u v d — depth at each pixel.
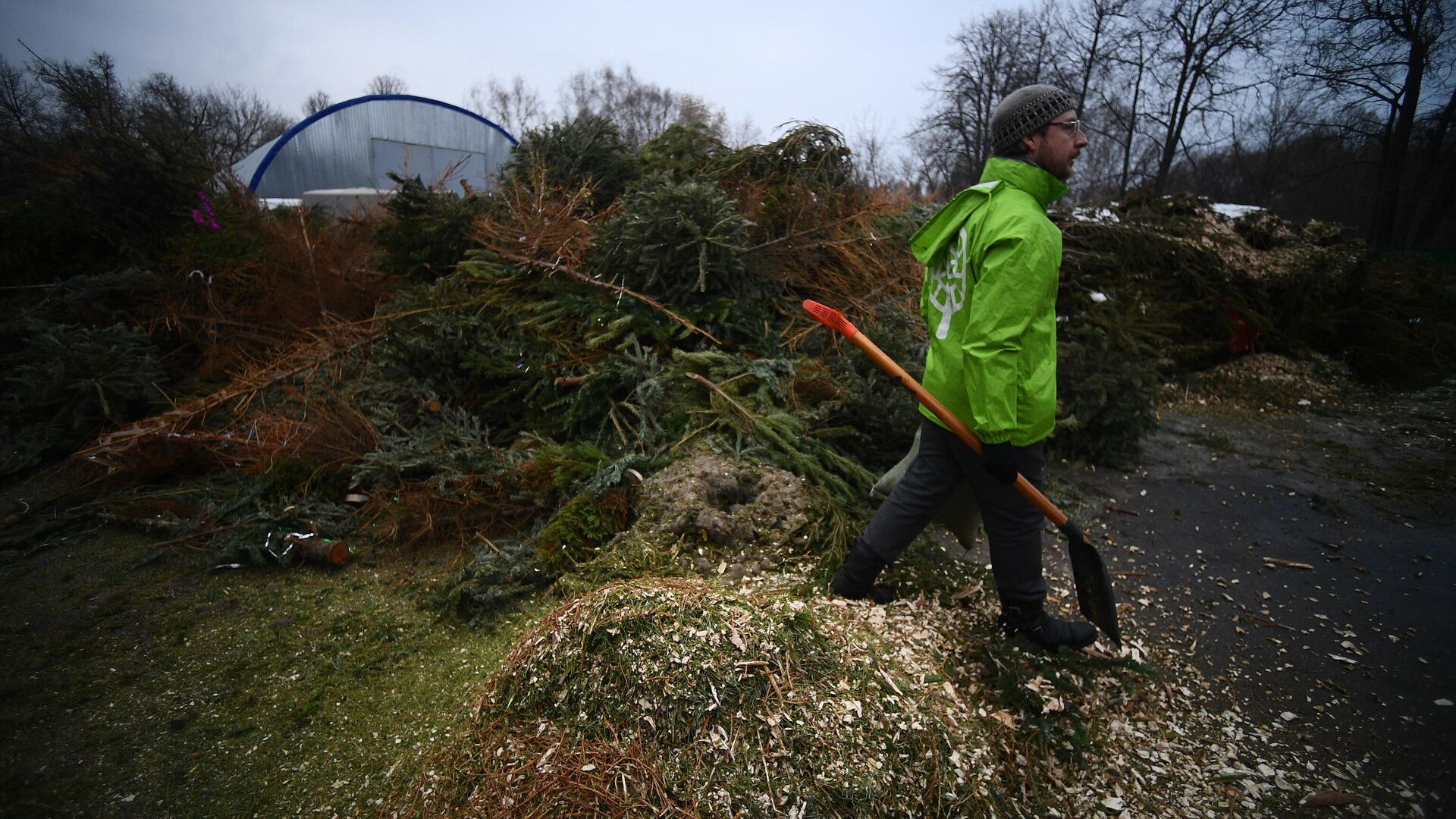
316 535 3.18
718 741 1.79
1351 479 4.52
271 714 2.30
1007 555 2.45
